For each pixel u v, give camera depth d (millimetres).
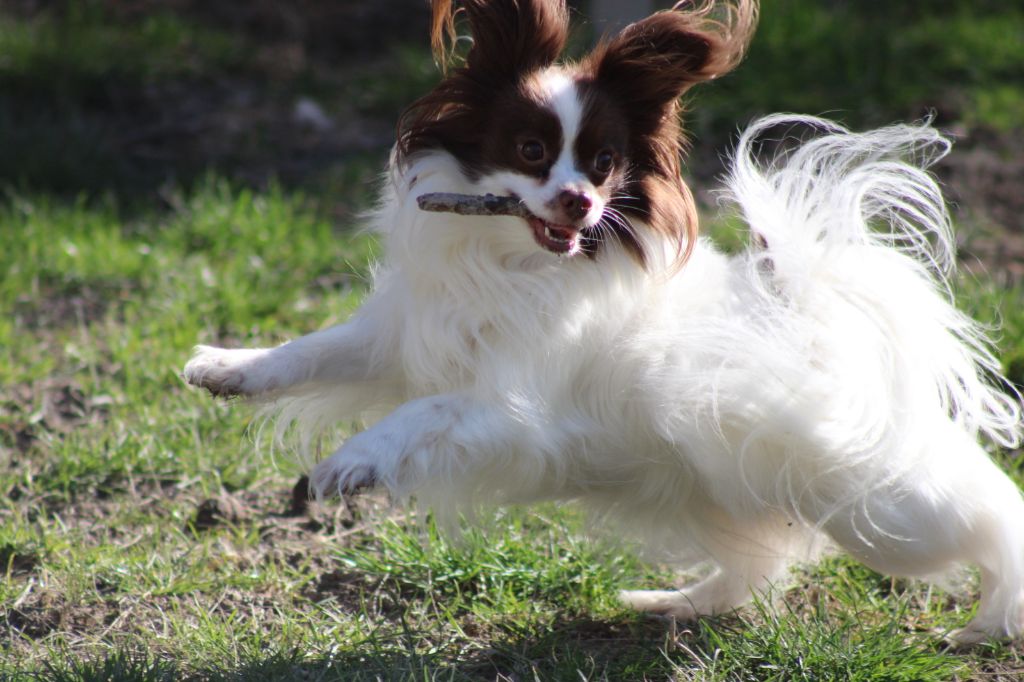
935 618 5758
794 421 5086
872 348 5223
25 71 12781
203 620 5457
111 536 6352
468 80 5195
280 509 6703
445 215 5086
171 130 12367
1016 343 7957
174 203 10617
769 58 13570
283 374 5398
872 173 5469
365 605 5816
